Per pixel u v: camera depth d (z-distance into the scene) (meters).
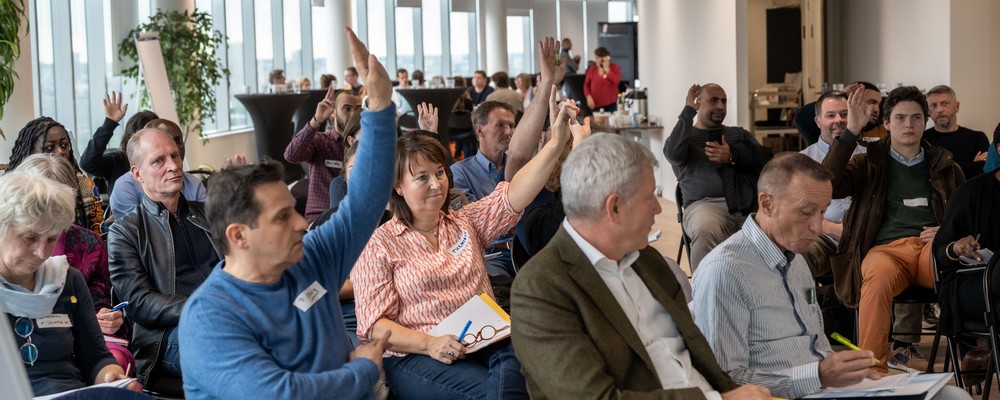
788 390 2.71
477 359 3.10
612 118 11.81
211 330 2.16
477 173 4.93
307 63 20.47
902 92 4.71
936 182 4.69
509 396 2.93
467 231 3.34
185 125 11.95
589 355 2.24
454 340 2.98
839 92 5.70
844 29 9.33
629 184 2.32
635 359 2.34
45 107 8.88
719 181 6.10
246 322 2.18
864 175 4.69
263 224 2.17
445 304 3.18
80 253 3.85
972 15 7.29
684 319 2.48
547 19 27.22
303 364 2.24
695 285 2.86
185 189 5.00
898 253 4.55
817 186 2.81
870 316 4.47
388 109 2.42
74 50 9.54
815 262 4.93
